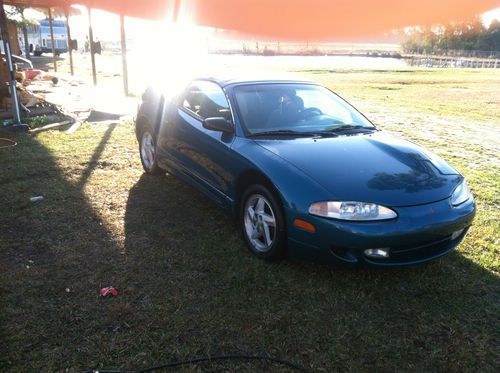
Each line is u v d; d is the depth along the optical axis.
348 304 2.98
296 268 3.40
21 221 4.07
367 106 12.09
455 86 18.97
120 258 3.49
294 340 2.62
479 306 2.99
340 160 3.41
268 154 3.49
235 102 4.08
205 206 4.59
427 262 3.16
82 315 2.78
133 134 7.57
